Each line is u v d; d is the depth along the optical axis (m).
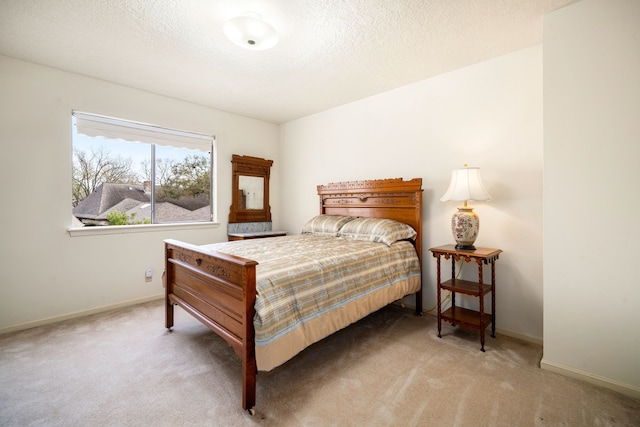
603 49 1.76
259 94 3.46
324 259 2.10
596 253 1.80
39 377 1.83
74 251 2.90
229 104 3.82
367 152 3.59
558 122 1.91
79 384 1.76
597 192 1.79
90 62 2.67
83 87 2.93
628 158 1.69
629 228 1.70
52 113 2.76
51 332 2.51
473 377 1.86
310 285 1.86
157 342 2.32
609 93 1.75
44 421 1.46
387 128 3.39
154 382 1.79
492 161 2.62
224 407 1.57
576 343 1.87
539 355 2.16
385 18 2.03
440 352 2.19
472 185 2.35
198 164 3.97
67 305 2.85
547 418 1.49
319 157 4.18
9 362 2.01
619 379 1.73
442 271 2.97
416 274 2.90
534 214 2.40
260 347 1.49
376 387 1.75
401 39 2.29
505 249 2.54
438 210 2.99
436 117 2.98
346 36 2.25
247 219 4.35
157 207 3.64
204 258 1.99
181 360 2.04
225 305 1.79
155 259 3.44
